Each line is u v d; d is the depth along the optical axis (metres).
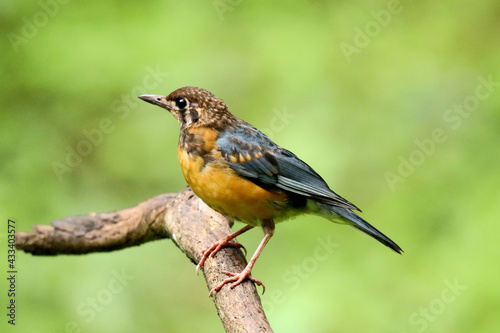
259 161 8.84
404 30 14.75
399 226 12.59
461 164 13.02
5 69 13.96
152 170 13.88
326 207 9.20
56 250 9.93
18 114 13.93
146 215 9.73
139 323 12.29
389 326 11.31
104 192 13.70
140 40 14.00
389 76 13.98
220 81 13.84
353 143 13.26
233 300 7.88
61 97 14.05
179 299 12.74
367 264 12.24
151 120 14.05
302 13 14.79
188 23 14.25
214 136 8.88
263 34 14.36
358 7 14.90
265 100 13.80
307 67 13.98
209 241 8.71
